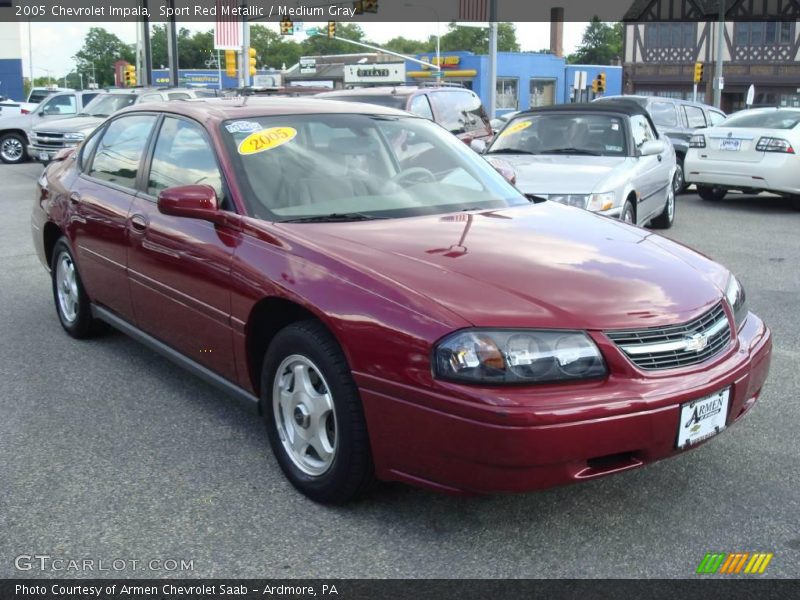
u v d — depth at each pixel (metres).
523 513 3.33
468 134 13.03
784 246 9.47
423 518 3.28
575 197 7.77
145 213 4.39
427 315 2.93
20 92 45.62
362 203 3.98
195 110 4.44
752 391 3.42
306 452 3.47
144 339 4.62
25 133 21.00
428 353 2.88
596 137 9.31
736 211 12.66
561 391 2.84
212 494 3.48
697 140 13.16
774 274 7.87
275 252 3.51
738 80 51.50
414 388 2.91
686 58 52.75
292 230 3.61
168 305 4.21
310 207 3.88
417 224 3.76
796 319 6.23
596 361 2.90
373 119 4.61
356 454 3.15
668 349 3.03
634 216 8.79
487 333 2.85
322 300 3.19
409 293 3.03
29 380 4.86
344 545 3.09
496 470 2.80
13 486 3.54
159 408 4.43
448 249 3.40
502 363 2.81
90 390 4.70
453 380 2.84
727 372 3.17
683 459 3.81
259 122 4.25
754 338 3.54
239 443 4.00
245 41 25.31
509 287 3.07
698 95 52.84
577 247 3.54
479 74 45.66
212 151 4.07
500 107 46.78
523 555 3.03
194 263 3.91
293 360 3.40
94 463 3.77
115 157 5.02
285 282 3.37
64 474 3.66
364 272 3.18
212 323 3.85
